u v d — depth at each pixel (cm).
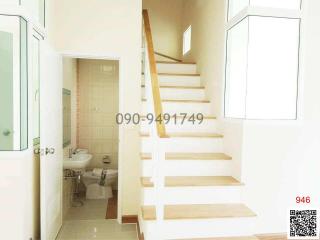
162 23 583
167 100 377
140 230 306
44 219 274
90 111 513
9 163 233
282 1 305
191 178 288
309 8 285
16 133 246
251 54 304
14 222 236
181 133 346
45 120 276
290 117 296
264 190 281
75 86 499
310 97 287
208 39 397
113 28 353
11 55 245
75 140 502
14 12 230
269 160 281
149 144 317
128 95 357
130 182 358
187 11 546
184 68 464
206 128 359
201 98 412
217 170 302
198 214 245
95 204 439
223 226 246
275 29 301
